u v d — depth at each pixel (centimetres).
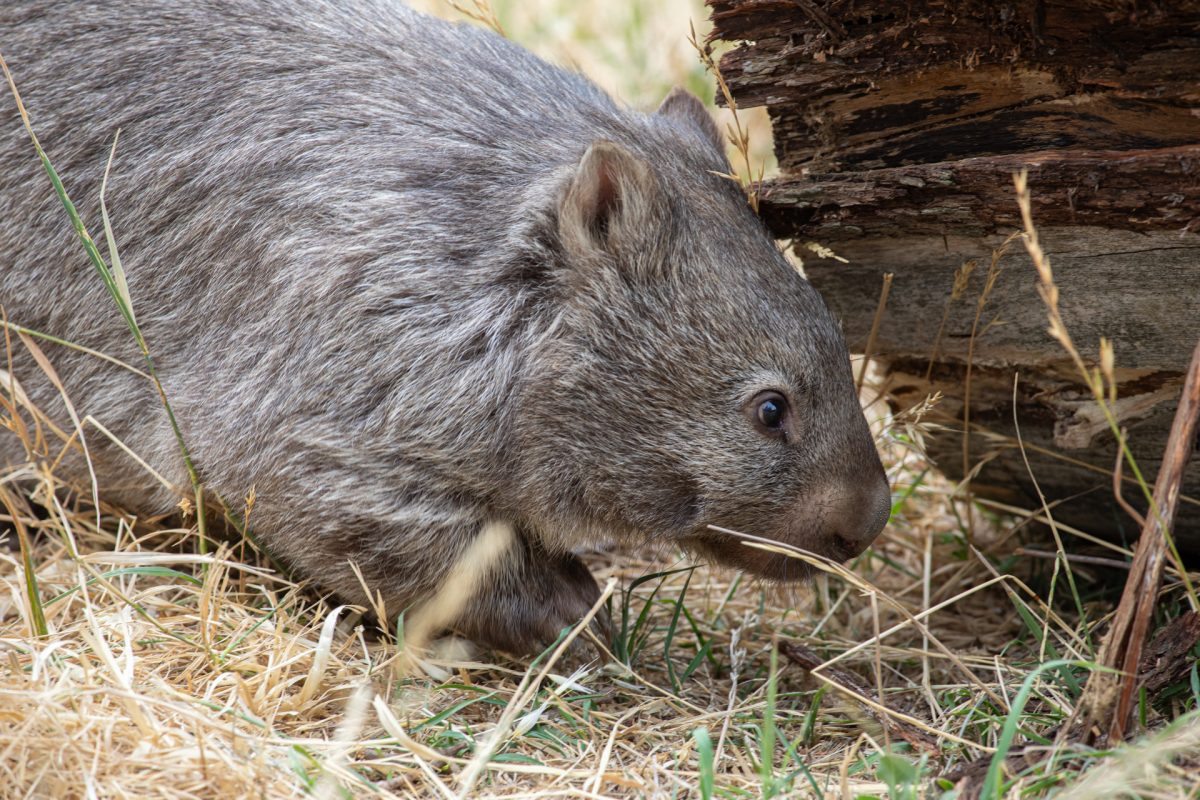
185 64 811
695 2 1645
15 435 872
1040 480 872
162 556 750
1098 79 657
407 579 771
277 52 805
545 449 745
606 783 634
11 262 830
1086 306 737
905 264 799
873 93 725
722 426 725
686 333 724
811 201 763
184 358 794
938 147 729
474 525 771
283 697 688
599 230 731
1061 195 678
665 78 1534
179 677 684
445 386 737
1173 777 563
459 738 654
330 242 752
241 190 777
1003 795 577
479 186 759
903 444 965
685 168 793
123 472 845
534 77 835
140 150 803
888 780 564
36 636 694
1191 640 649
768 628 881
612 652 804
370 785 588
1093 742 603
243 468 767
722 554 780
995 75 690
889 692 778
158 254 794
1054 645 805
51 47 834
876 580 961
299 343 751
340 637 793
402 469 750
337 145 771
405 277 741
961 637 862
